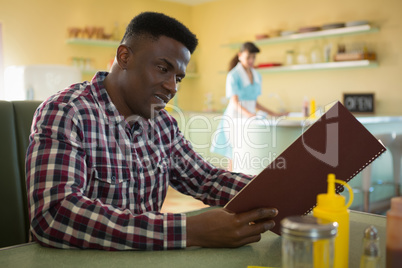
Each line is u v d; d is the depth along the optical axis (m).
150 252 0.81
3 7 5.65
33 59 5.92
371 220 1.04
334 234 0.54
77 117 1.01
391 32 5.02
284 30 6.11
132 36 1.07
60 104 1.01
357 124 0.81
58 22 6.12
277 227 0.88
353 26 5.16
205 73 7.33
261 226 0.83
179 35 1.05
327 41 5.61
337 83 5.58
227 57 6.94
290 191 0.84
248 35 6.60
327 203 0.66
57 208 0.84
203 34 7.30
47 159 0.90
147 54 1.05
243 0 6.63
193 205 4.23
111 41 6.43
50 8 6.04
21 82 4.49
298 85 6.02
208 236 0.82
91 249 0.83
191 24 7.45
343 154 0.83
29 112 1.30
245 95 4.41
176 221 0.83
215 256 0.79
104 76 1.14
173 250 0.82
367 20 5.21
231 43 6.70
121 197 1.10
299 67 5.69
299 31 5.67
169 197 4.62
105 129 1.08
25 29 5.84
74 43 6.27
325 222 0.55
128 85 1.08
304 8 5.86
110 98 1.11
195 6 7.38
